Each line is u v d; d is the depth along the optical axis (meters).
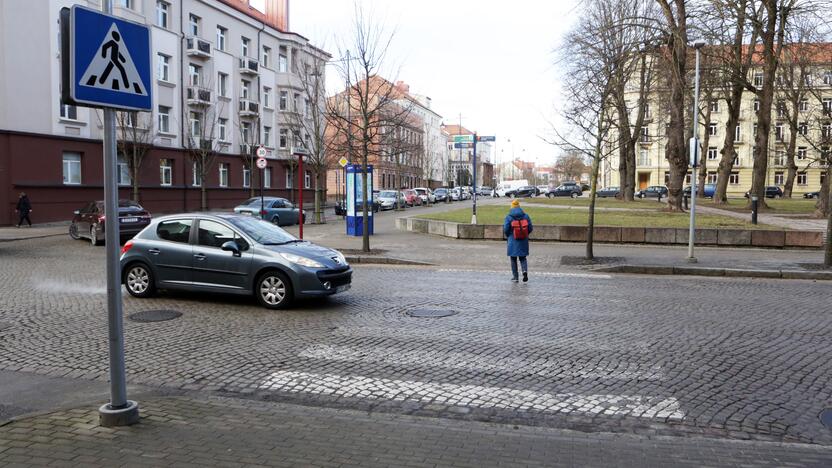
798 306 9.82
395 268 14.78
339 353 6.87
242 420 4.63
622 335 7.74
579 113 27.02
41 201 28.27
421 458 3.95
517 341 7.43
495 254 16.97
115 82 4.13
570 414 5.02
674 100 27.34
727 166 38.16
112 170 4.24
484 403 5.28
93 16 3.97
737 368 6.31
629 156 46.03
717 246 18.50
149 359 6.59
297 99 51.44
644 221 22.70
